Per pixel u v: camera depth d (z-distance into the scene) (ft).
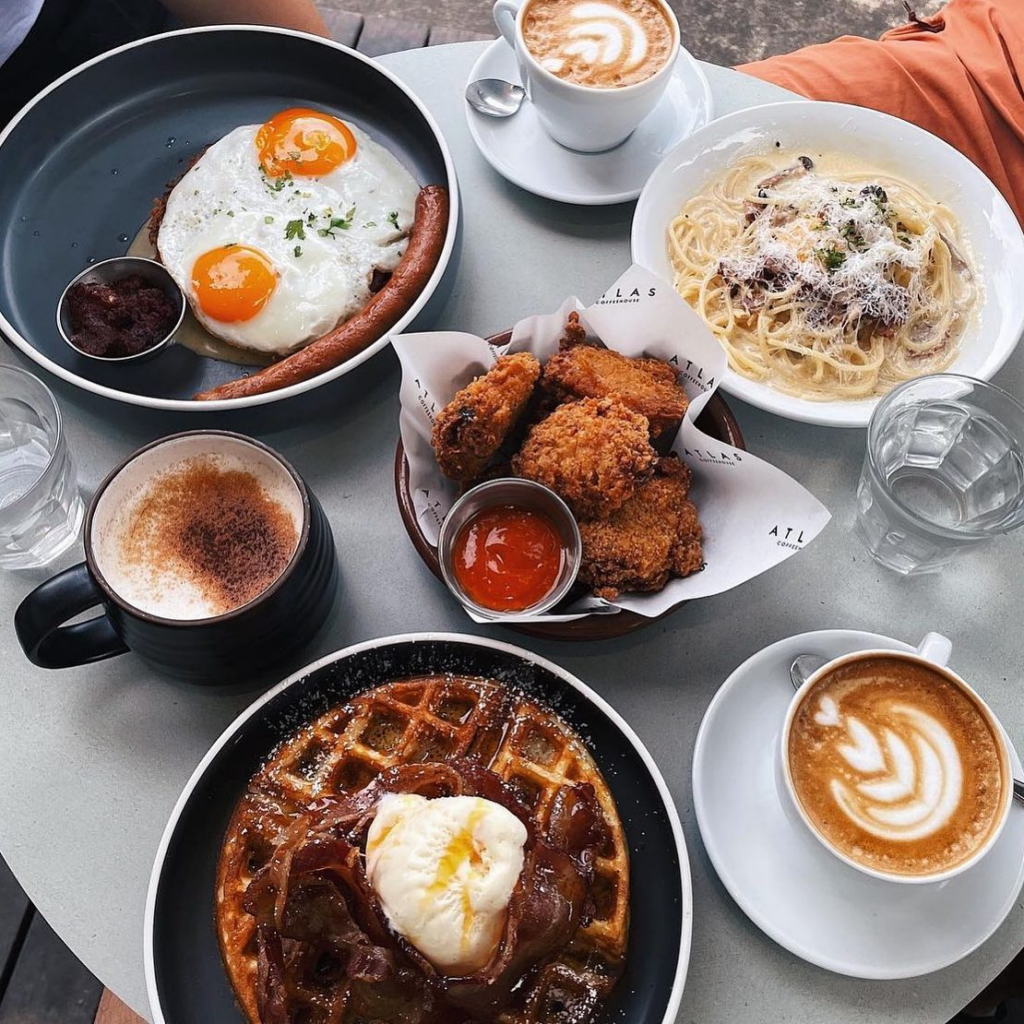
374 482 2.02
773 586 1.92
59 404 2.11
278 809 1.59
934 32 2.98
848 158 2.22
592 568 1.75
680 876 1.54
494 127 2.35
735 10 4.04
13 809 1.75
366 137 2.36
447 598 1.91
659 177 2.16
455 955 1.34
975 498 1.97
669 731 1.80
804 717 1.62
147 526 1.72
